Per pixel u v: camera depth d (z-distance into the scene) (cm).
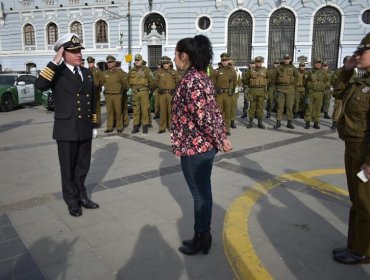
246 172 517
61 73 355
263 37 2466
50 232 335
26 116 1159
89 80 375
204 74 272
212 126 263
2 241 318
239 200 411
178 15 2575
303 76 1065
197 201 289
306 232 336
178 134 278
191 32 2581
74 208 371
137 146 695
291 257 294
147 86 834
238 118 1111
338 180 484
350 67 275
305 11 2369
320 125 961
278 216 369
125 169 533
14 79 1392
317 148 680
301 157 609
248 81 923
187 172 282
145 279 265
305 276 269
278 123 916
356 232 280
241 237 325
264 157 605
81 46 357
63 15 2855
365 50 256
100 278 266
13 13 2975
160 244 314
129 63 2594
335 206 395
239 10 2480
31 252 300
